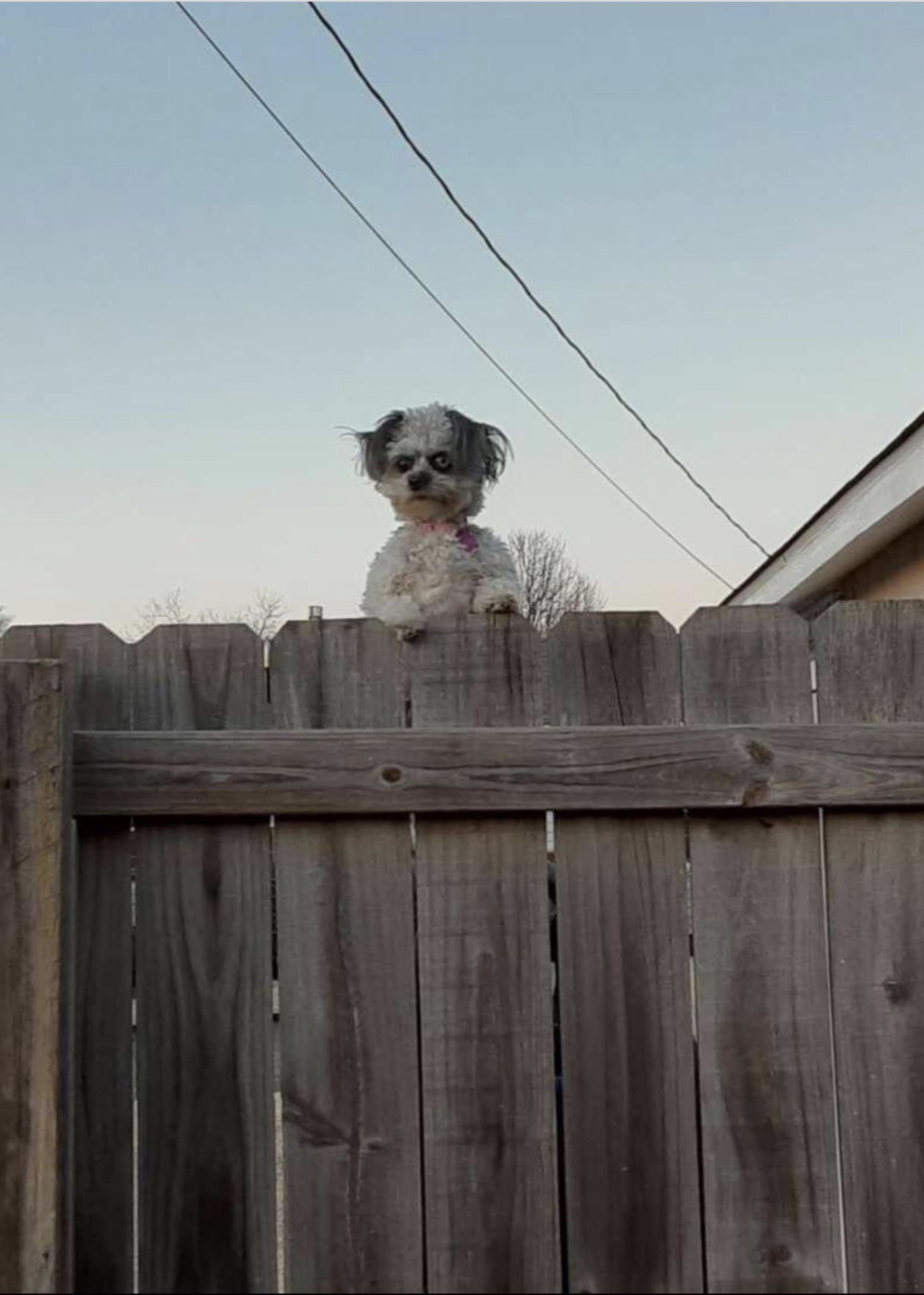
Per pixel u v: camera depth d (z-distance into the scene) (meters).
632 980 1.77
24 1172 1.58
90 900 1.75
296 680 1.84
